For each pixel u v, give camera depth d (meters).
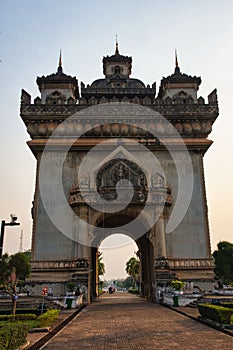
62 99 39.28
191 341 13.13
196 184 35.81
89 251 32.78
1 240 16.31
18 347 11.73
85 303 30.41
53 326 17.56
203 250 33.50
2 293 33.09
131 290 73.19
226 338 13.70
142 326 17.08
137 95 43.19
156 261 32.06
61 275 32.03
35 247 33.06
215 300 24.20
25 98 37.06
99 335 14.77
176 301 26.77
